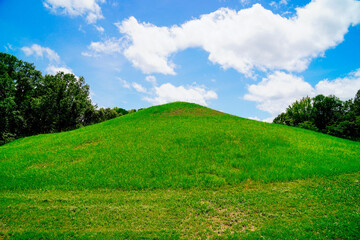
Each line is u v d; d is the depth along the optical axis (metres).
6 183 11.76
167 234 6.99
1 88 34.47
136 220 7.93
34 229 7.36
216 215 8.28
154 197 9.94
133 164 13.96
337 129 46.84
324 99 54.72
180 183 11.36
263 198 9.64
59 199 9.75
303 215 8.15
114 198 9.83
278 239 6.57
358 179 11.82
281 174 12.38
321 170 12.99
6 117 34.94
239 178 11.95
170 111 29.81
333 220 7.62
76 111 46.81
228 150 16.19
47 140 22.00
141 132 20.97
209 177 11.97
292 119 58.53
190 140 18.11
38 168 13.97
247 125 24.28
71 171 13.19
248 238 6.69
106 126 25.48
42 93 44.72
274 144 17.89
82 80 50.38
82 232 7.17
